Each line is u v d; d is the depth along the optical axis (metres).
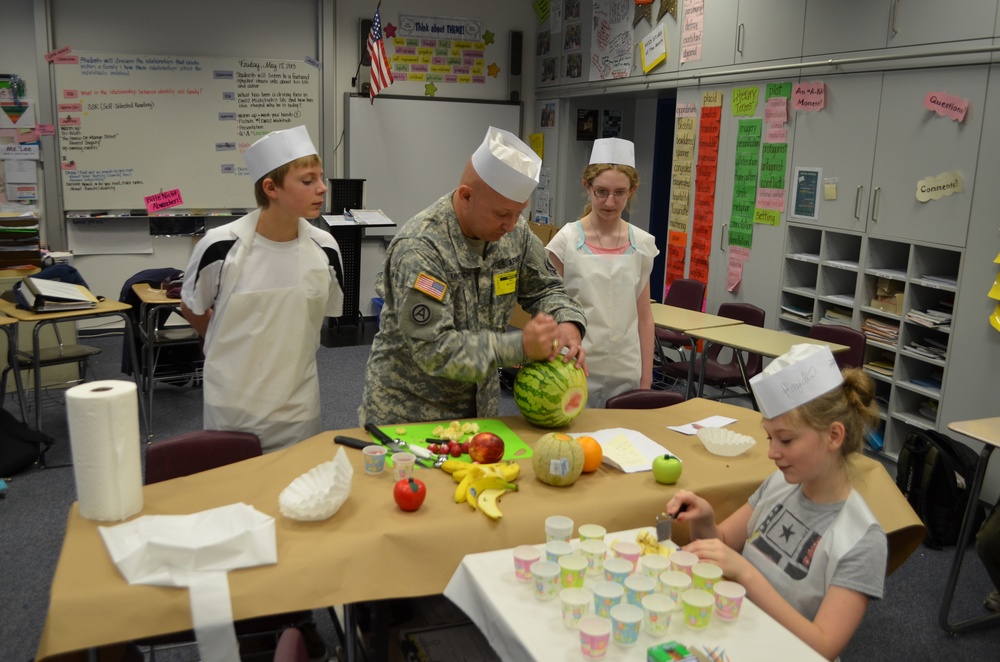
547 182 7.72
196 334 4.81
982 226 3.84
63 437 4.50
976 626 2.87
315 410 2.65
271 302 2.47
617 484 1.99
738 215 5.45
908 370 4.40
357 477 1.96
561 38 7.27
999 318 3.78
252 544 1.58
